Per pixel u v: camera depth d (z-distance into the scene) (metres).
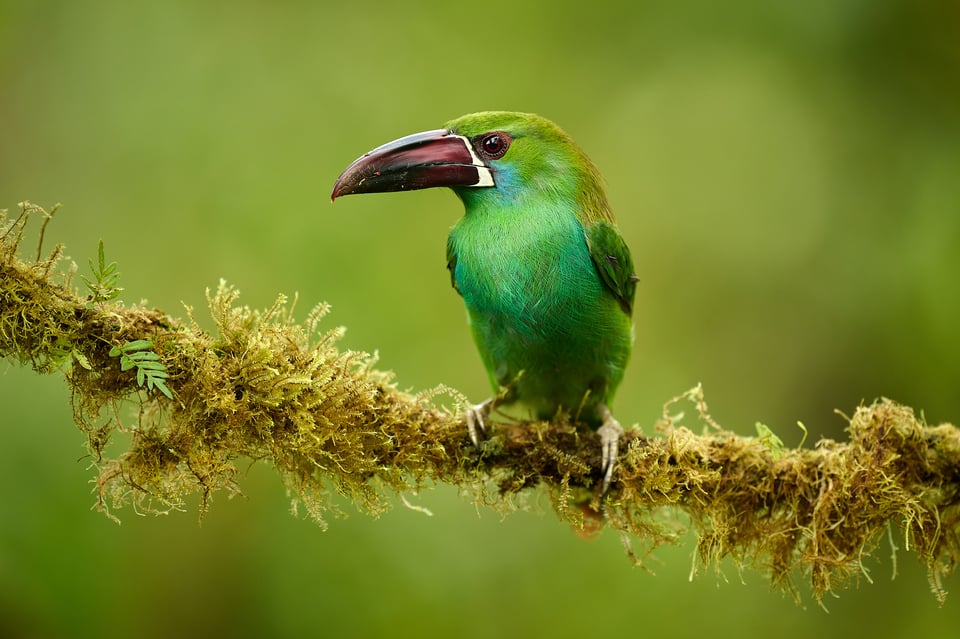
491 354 8.77
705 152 14.73
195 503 12.12
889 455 7.28
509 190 8.48
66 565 11.30
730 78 15.00
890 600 12.88
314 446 6.68
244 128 14.08
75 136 13.80
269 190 13.75
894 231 14.01
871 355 13.77
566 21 15.26
